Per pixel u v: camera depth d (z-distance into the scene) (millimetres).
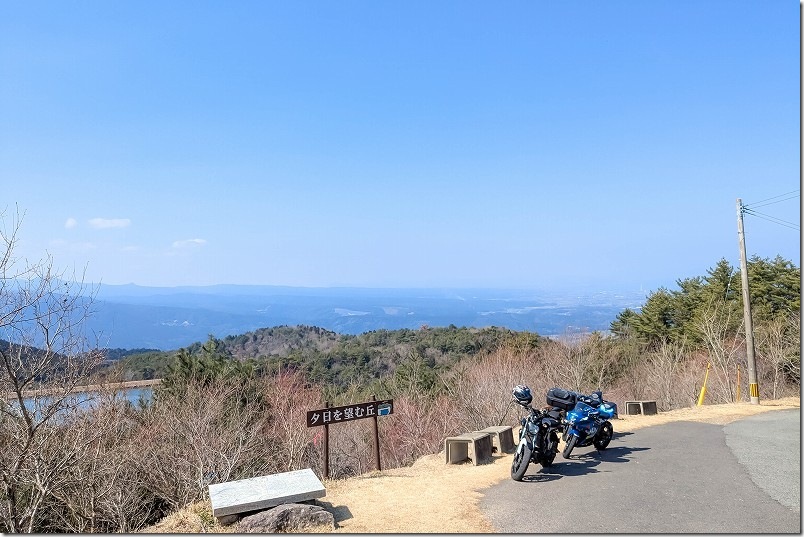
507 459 9031
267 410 17156
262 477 6980
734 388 25562
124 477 10383
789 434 11203
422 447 18484
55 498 10047
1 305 7660
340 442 17672
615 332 44719
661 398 26609
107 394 11016
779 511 6211
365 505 6746
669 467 8375
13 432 8258
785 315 32312
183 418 12609
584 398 9375
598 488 7273
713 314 31406
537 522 6023
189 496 10969
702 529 5699
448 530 5832
